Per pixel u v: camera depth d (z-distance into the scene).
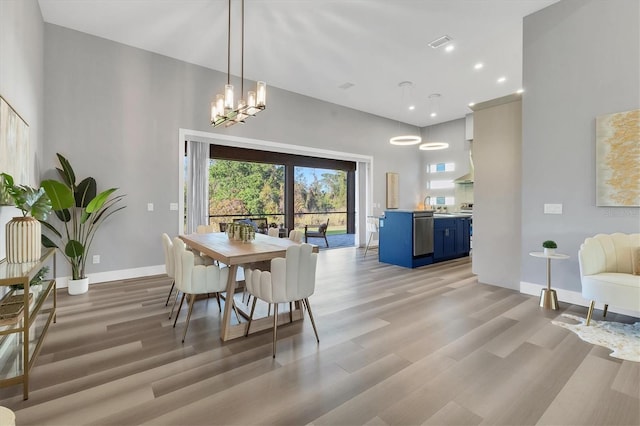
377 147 7.80
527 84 3.62
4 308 1.80
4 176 1.98
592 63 3.13
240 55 4.58
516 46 4.36
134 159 4.29
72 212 3.83
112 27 3.83
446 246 5.93
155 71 4.46
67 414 1.54
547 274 3.39
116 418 1.52
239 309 3.08
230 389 1.76
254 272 2.36
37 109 3.35
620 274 2.68
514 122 3.87
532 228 3.60
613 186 2.97
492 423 1.49
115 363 2.04
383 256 5.70
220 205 7.52
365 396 1.70
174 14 3.58
